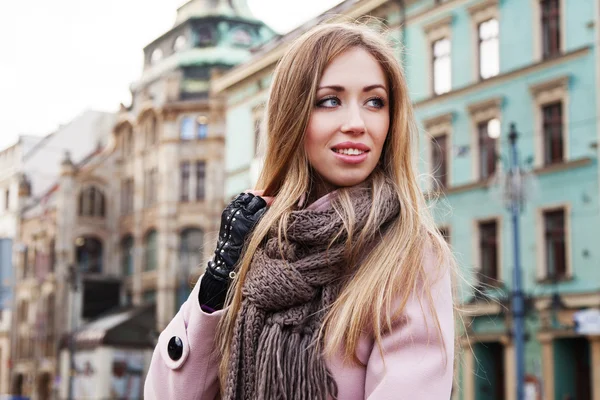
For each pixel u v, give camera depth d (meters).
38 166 47.28
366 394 1.38
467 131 20.36
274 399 1.37
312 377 1.37
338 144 1.50
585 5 17.92
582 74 17.88
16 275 43.81
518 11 19.39
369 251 1.46
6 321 43.97
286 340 1.41
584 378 18.31
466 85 20.39
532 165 18.70
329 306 1.41
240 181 27.72
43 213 41.50
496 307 19.05
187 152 35.44
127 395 34.00
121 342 34.25
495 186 17.00
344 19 1.73
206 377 1.57
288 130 1.54
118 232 39.12
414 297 1.39
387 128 1.55
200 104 35.28
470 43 20.48
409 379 1.32
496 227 19.47
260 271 1.45
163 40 38.12
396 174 1.54
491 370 19.86
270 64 26.27
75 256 38.94
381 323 1.38
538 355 18.33
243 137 27.89
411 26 22.08
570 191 17.94
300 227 1.44
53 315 38.91
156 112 36.47
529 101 19.00
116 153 39.78
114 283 38.09
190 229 35.19
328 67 1.53
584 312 16.94
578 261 17.69
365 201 1.48
